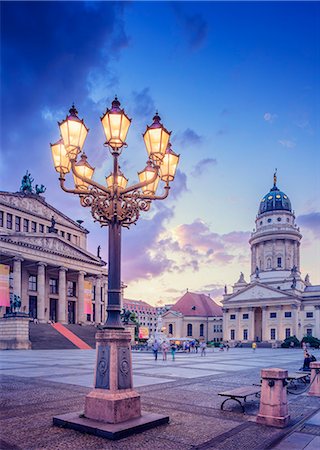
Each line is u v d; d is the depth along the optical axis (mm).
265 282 128500
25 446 8984
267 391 11555
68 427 10445
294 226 136625
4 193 80438
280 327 116250
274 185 146000
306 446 9320
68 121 10680
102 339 11070
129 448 8922
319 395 16672
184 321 136750
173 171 12375
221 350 78250
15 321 54719
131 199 11930
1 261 73375
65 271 81125
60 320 78438
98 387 10930
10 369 25656
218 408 13430
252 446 9273
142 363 33688
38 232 82812
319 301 115562
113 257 11492
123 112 10836
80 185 12977
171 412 12617
